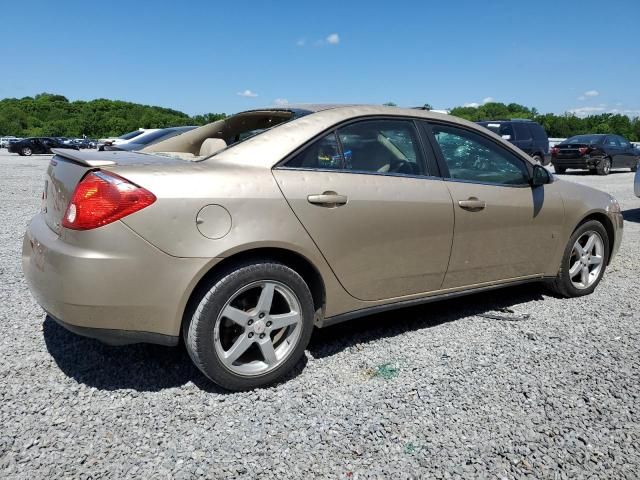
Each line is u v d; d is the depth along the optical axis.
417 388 2.90
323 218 2.94
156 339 2.64
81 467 2.19
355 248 3.09
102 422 2.52
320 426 2.53
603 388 2.92
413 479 2.18
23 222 7.52
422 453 2.34
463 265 3.64
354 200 3.06
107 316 2.52
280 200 2.80
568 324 3.88
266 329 2.85
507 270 3.94
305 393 2.84
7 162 23.38
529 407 2.72
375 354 3.33
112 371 3.03
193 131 3.99
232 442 2.39
